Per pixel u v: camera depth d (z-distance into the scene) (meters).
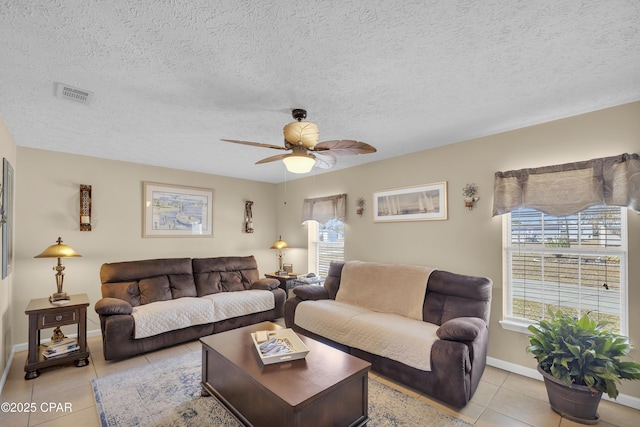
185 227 4.70
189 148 3.50
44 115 2.48
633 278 2.29
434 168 3.51
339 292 3.79
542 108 2.43
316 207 4.87
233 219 5.26
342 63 1.76
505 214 2.99
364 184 4.28
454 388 2.22
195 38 1.52
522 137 2.85
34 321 2.73
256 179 5.48
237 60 1.72
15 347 3.30
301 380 1.79
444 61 1.75
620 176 2.29
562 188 2.57
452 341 2.36
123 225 4.11
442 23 1.42
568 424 2.09
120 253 4.07
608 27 1.44
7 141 2.72
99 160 3.93
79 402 2.33
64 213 3.67
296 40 1.54
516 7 1.32
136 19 1.37
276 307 4.38
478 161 3.15
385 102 2.29
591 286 2.52
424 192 3.58
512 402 2.35
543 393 2.48
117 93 2.10
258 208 5.60
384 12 1.34
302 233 5.28
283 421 1.68
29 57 1.66
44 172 3.54
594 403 2.06
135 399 2.36
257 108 2.38
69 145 3.38
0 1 1.24
